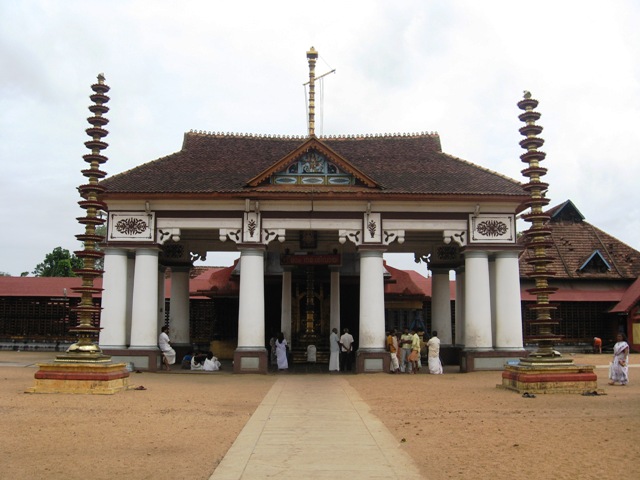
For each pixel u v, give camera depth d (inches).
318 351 1244.5
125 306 970.7
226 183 993.5
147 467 334.3
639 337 1491.1
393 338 976.9
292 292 1311.5
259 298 957.8
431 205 981.2
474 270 976.3
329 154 988.6
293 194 950.4
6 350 1433.3
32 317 1446.9
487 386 748.0
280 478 314.3
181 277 1195.9
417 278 1668.3
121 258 967.6
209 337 1418.6
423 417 500.7
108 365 647.1
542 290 688.4
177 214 973.2
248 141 1160.8
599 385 754.8
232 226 970.1
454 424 463.8
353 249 1240.2
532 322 696.4
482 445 388.8
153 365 951.6
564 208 1822.1
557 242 1742.1
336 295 1262.3
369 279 966.4
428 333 1457.9
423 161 1096.2
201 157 1086.4
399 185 997.8
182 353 1171.9
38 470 325.1
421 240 1154.7
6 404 546.6
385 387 745.0
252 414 518.6
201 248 1215.6
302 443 398.6
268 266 1350.9
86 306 668.7
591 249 1732.3
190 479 312.2
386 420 487.2
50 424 452.1
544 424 458.3
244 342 949.2
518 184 1010.7
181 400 597.0
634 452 365.7
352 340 1054.4
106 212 972.6
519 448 378.3
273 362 1204.5
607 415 499.5
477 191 976.9
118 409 529.7
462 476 317.1
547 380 653.3
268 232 970.7
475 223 987.3
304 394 669.3
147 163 1052.5
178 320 1184.2
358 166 1074.1
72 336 1433.3
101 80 715.4
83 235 684.7
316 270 1310.3
